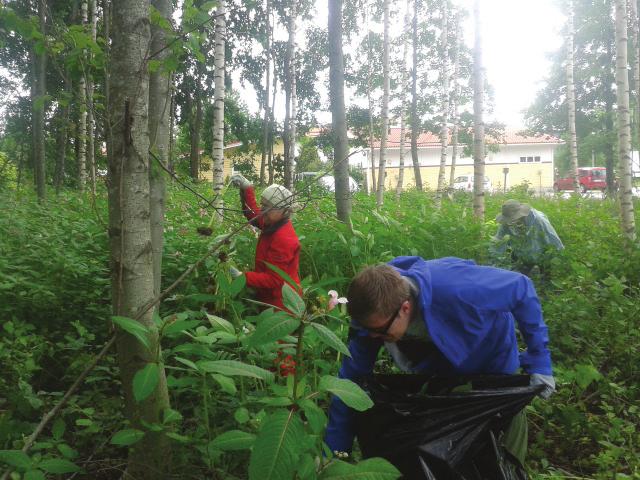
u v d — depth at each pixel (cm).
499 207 1284
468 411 219
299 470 165
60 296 377
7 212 610
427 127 2755
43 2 260
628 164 779
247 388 283
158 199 295
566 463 327
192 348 214
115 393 315
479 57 860
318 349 273
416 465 219
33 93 1070
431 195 1973
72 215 686
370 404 168
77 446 261
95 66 263
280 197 359
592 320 412
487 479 226
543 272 549
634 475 281
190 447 248
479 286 218
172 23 307
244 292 374
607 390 366
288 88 2381
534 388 224
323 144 2759
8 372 280
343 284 476
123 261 216
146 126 222
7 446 218
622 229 779
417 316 221
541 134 3016
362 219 614
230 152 3403
